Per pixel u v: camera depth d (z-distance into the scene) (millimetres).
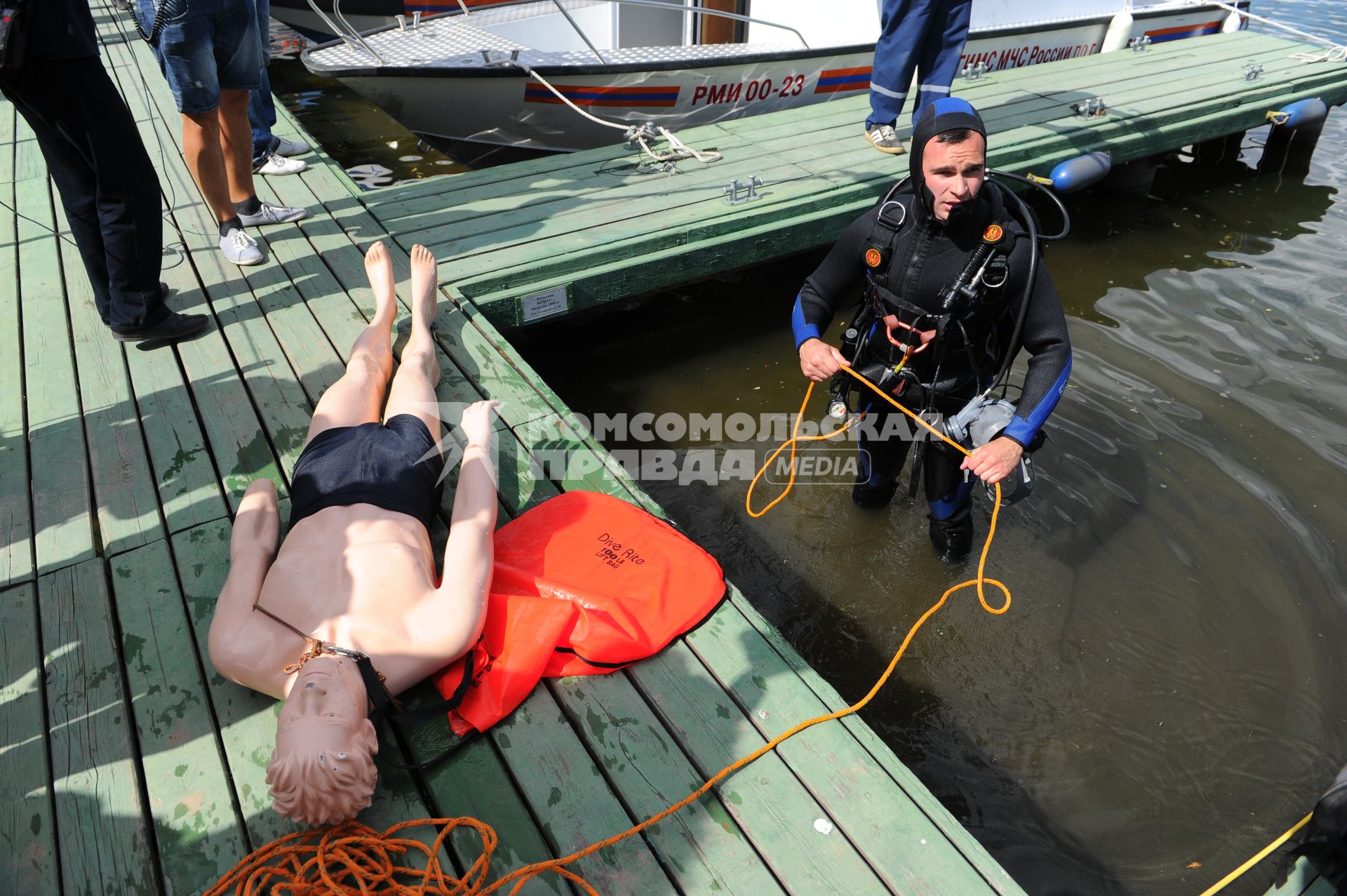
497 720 2014
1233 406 4242
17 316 3602
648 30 6934
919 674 3055
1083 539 3533
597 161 5223
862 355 2963
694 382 4613
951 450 2969
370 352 2979
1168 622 3203
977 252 2510
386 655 1942
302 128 5633
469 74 5695
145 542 2504
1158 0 8258
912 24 4965
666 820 1836
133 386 3172
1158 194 6613
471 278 3857
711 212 4547
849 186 4863
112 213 3035
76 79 2770
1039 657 3098
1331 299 5152
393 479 2330
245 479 2736
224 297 3701
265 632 1957
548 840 1801
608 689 2125
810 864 1759
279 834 1799
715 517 3734
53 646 2193
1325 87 6871
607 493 2719
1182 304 5117
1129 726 2869
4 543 2508
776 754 1975
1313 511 3635
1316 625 3172
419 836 1800
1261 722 2863
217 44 3584
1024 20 7250
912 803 1877
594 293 4148
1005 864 2475
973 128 2361
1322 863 1710
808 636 3193
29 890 1704
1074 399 4281
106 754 1944
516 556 2436
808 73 6441
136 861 1751
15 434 2945
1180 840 2543
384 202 4637
